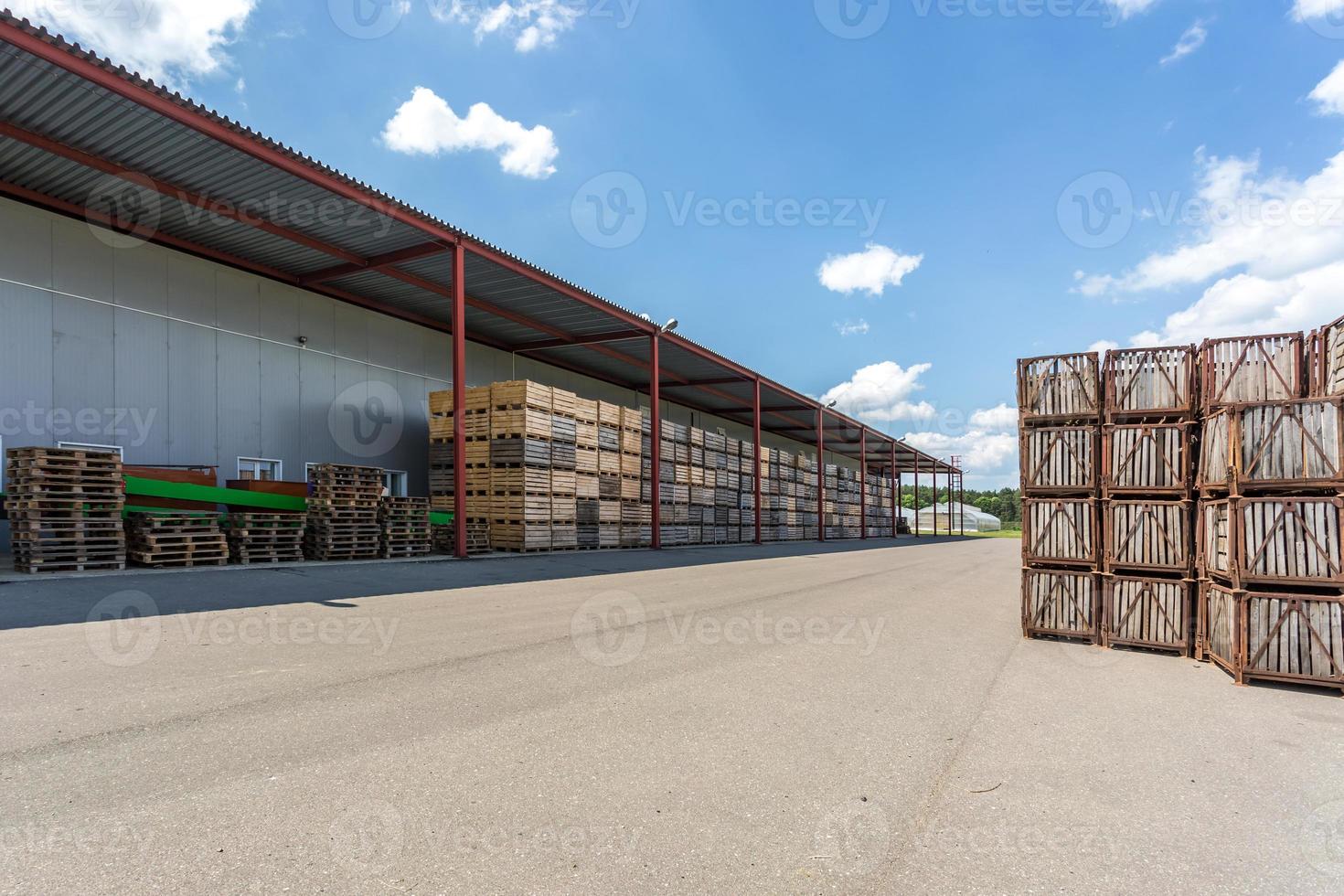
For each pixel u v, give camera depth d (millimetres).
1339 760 3646
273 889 2094
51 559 9047
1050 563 7129
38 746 3184
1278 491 5566
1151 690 5086
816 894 2195
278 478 15195
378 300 17609
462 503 13844
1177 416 6727
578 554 16969
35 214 11680
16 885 2064
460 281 14109
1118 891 2293
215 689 4152
